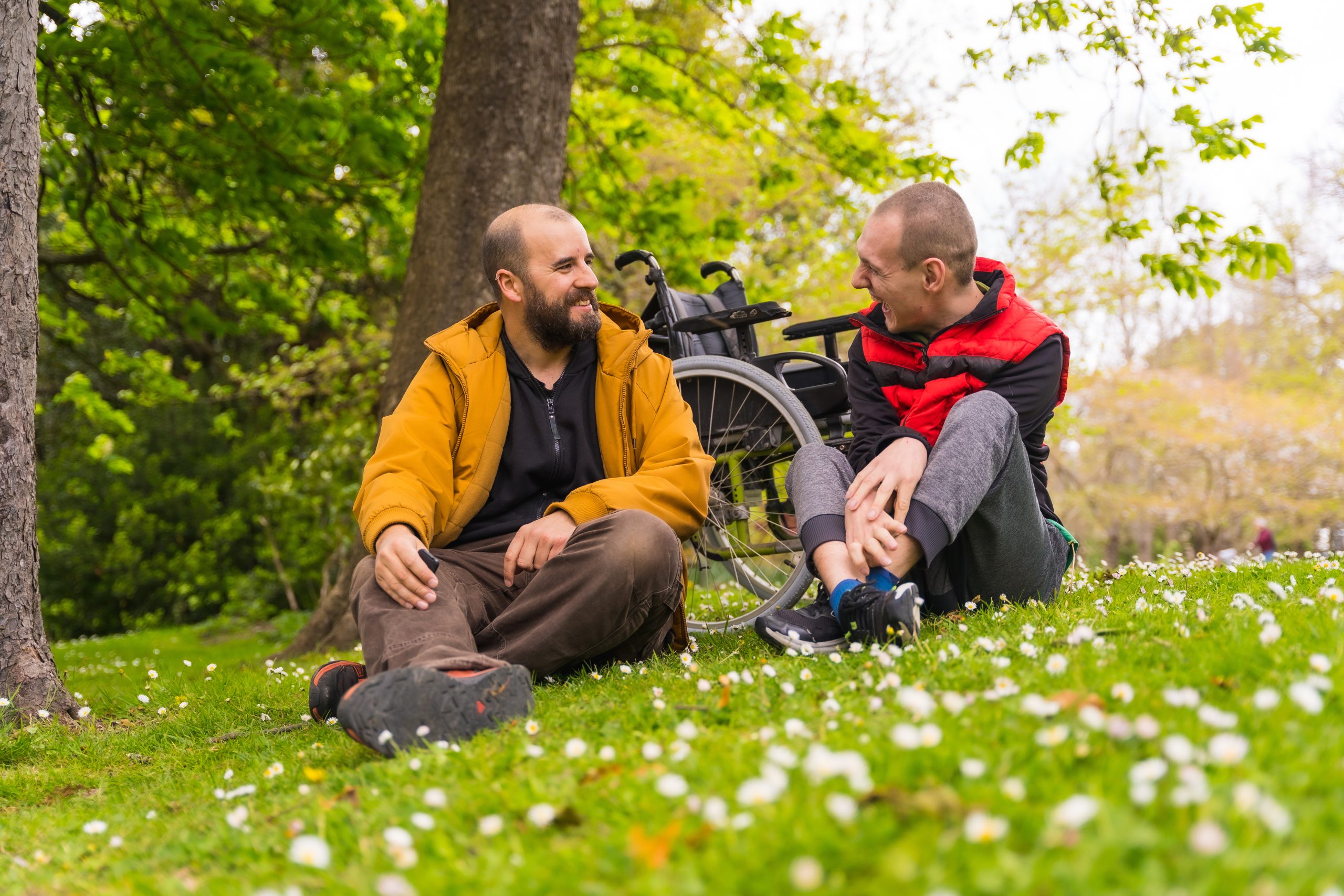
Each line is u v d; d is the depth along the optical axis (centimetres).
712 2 762
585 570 236
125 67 657
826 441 375
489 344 280
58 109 691
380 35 703
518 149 573
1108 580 359
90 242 824
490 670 199
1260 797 94
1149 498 2231
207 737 281
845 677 190
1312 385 2384
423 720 183
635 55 817
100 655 948
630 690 218
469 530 276
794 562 370
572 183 843
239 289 920
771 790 107
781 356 376
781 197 907
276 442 1766
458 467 272
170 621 1930
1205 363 2584
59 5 640
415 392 273
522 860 108
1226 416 2189
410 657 211
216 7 650
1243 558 400
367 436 1231
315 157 729
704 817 109
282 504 1491
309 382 1427
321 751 220
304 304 1217
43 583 1900
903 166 805
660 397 285
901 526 224
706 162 1201
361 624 230
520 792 134
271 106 683
